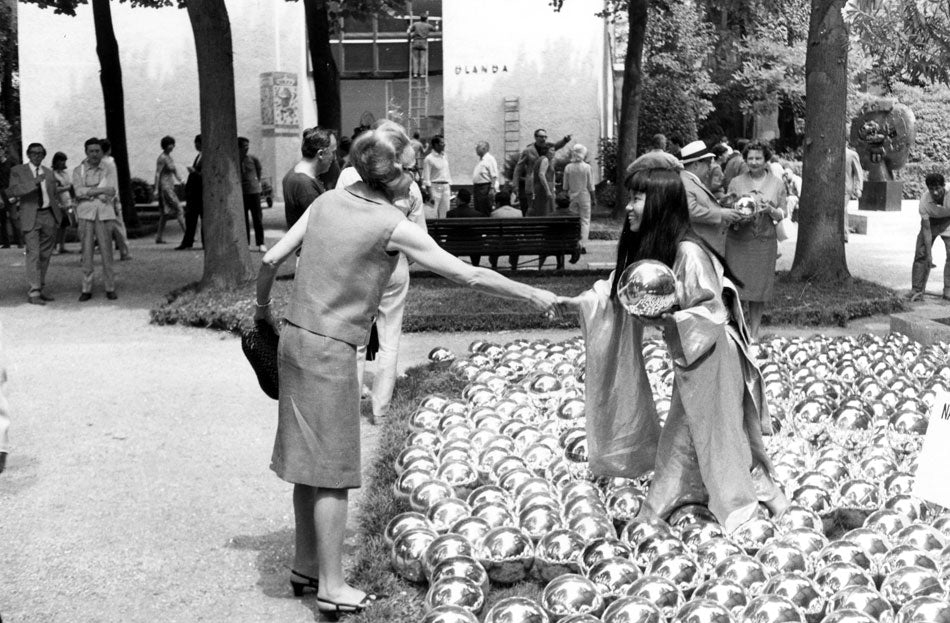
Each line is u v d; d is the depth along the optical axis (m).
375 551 5.25
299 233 4.90
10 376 9.74
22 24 29.77
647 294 4.82
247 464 7.05
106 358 10.49
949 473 4.59
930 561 4.73
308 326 4.53
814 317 12.20
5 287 15.06
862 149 25.17
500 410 7.31
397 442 7.00
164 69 30.19
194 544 5.68
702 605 4.20
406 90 36.19
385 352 7.69
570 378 8.05
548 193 18.75
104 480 6.73
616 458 5.45
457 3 28.25
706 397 5.05
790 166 26.50
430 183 20.09
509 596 4.83
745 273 9.81
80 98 30.05
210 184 13.41
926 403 7.26
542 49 28.28
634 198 5.15
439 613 4.25
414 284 14.48
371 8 24.02
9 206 20.56
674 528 5.16
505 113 28.44
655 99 30.98
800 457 6.19
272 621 4.78
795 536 4.97
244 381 9.43
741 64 35.28
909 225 22.84
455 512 5.34
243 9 30.72
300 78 31.64
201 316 12.12
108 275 14.06
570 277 15.12
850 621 4.08
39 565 5.41
